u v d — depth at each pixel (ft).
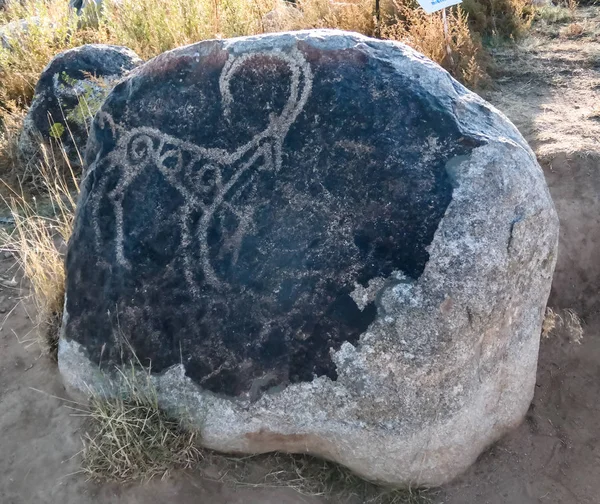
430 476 8.43
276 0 20.24
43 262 11.00
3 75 18.42
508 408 9.04
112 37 18.98
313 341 8.11
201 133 8.77
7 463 8.98
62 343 9.49
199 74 8.71
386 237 7.89
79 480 8.68
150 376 8.82
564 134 13.94
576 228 12.40
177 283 8.80
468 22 19.51
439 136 7.89
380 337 7.83
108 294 9.13
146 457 8.48
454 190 7.71
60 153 14.96
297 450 8.59
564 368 10.94
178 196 8.87
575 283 12.15
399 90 8.04
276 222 8.39
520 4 20.17
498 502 8.66
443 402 8.00
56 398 9.70
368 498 8.48
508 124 8.61
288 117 8.37
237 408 8.42
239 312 8.47
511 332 8.41
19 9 22.45
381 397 7.91
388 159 7.95
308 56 8.24
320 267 8.13
